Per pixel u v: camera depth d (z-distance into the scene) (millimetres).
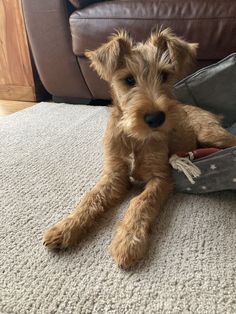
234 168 298
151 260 255
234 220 295
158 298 223
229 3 499
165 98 327
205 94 444
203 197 335
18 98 774
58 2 583
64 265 255
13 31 707
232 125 443
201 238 275
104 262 256
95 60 351
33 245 276
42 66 654
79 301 224
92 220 294
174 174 342
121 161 347
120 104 346
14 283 240
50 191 355
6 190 358
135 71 337
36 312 218
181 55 349
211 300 219
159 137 334
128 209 304
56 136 506
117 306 218
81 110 638
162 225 294
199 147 397
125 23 537
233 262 250
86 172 393
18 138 502
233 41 508
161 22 522
